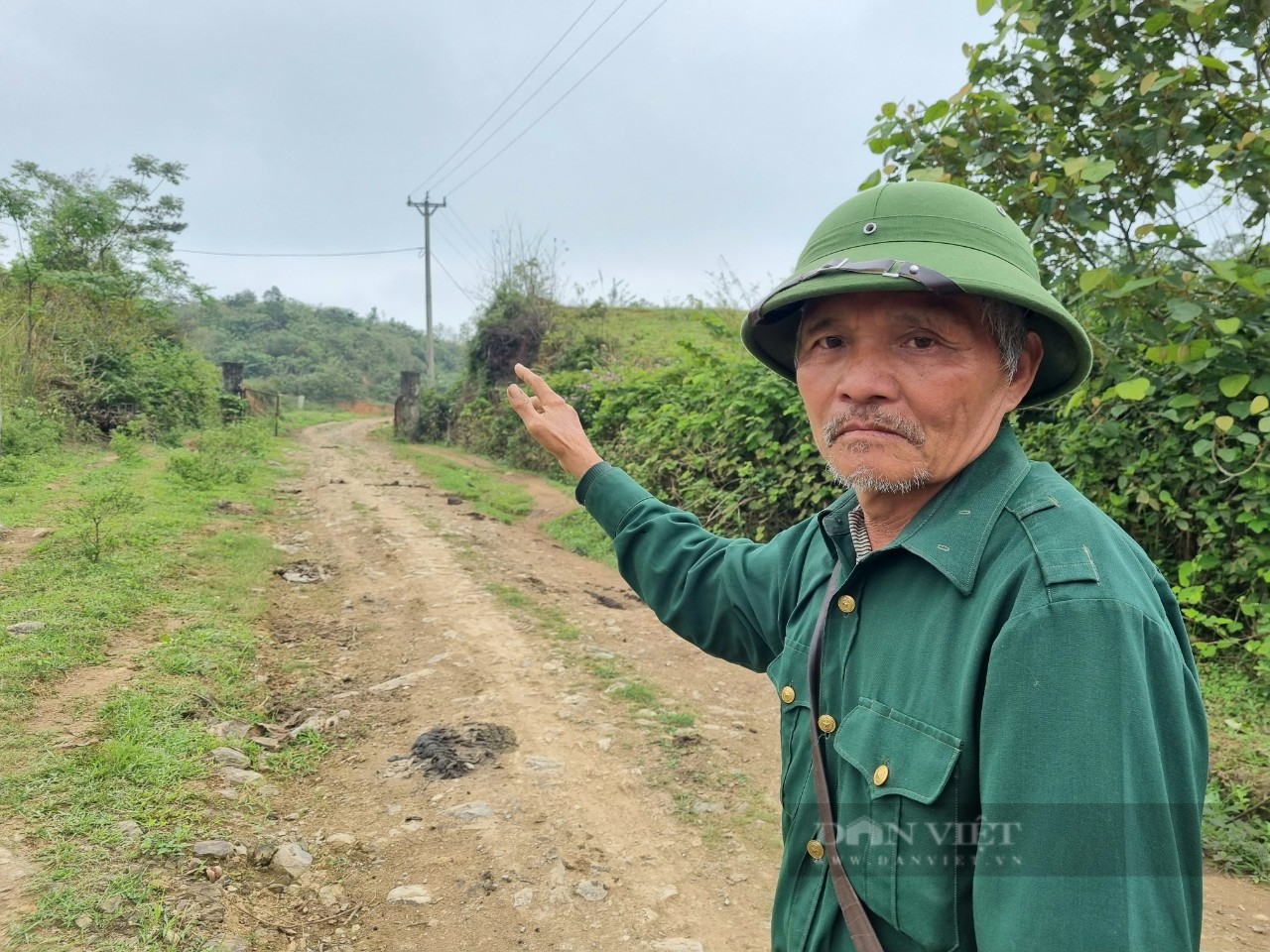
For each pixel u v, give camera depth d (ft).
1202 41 12.17
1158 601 2.91
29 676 13.07
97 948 7.33
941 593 3.12
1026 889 2.49
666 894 9.10
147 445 47.67
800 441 23.53
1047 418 16.28
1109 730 2.51
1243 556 13.14
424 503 36.70
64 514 25.13
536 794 11.07
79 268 56.34
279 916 8.45
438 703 14.08
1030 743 2.59
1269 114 11.50
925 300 3.31
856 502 3.96
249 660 15.58
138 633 15.92
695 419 28.14
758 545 4.74
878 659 3.24
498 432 61.67
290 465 49.85
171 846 8.97
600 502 5.31
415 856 9.68
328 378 194.39
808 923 3.38
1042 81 12.92
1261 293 11.07
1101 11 12.50
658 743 12.80
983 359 3.38
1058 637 2.65
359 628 18.38
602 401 42.65
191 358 63.16
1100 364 13.85
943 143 13.48
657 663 16.67
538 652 16.84
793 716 3.66
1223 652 13.65
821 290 3.29
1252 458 13.05
